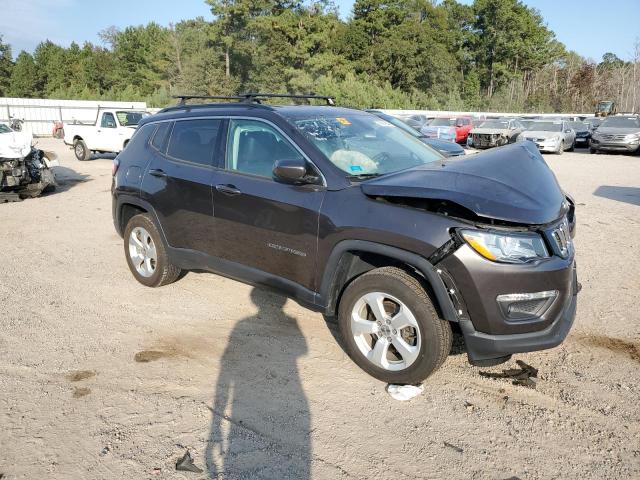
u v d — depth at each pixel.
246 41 50.81
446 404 3.33
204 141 4.58
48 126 34.94
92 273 5.86
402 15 61.38
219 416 3.22
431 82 60.47
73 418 3.21
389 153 4.14
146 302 5.00
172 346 4.12
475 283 3.05
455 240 3.07
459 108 57.59
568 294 3.29
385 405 3.32
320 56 52.78
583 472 2.74
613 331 4.37
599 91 73.12
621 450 2.89
